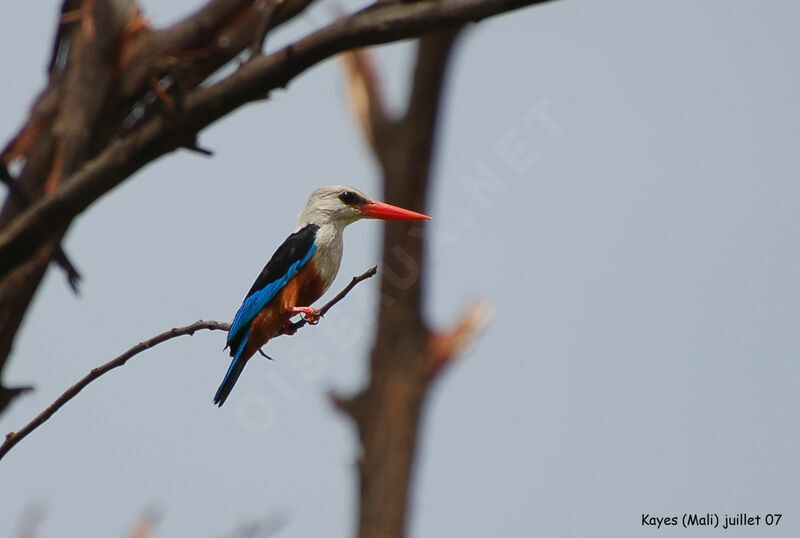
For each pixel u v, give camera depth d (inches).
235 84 397.1
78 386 288.2
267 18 400.5
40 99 450.3
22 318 426.6
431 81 633.6
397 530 607.5
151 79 424.5
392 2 382.6
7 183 417.1
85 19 445.1
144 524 335.0
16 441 285.7
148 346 291.7
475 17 372.5
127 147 405.7
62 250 436.1
